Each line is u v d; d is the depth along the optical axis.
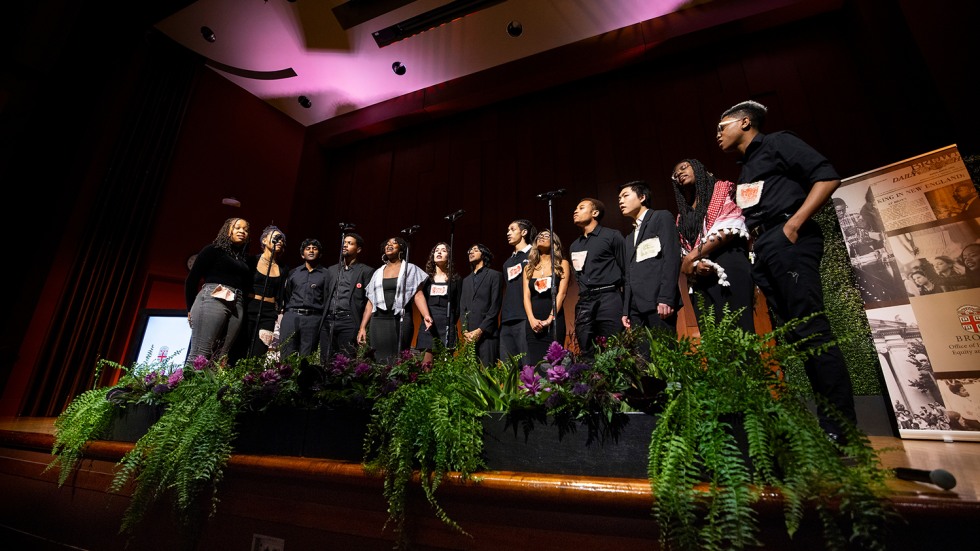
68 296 4.03
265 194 5.83
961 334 1.95
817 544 0.76
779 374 0.89
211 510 1.28
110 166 4.43
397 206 5.83
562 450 0.97
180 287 4.79
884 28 3.51
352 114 6.32
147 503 1.26
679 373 0.93
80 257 4.14
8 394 3.62
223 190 5.37
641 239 2.12
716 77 4.60
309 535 1.14
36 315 3.83
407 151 6.06
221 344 2.48
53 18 4.09
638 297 2.02
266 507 1.22
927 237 2.10
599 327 2.26
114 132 4.52
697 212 2.03
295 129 6.46
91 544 1.45
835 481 0.70
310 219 6.18
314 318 3.09
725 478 0.77
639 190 2.31
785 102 4.21
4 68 3.87
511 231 3.08
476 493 0.97
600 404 0.94
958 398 1.90
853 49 4.08
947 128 2.85
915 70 3.13
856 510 0.69
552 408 0.99
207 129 5.34
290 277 3.29
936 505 0.69
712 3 4.64
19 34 3.93
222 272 2.53
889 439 1.99
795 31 4.42
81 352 4.03
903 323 2.09
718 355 0.92
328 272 3.33
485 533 0.96
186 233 4.93
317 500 1.16
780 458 0.77
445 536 0.99
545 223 4.89
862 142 3.81
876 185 2.27
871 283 2.21
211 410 1.34
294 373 1.33
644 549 0.83
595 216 2.53
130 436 1.54
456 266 5.16
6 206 3.79
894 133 3.53
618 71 5.08
